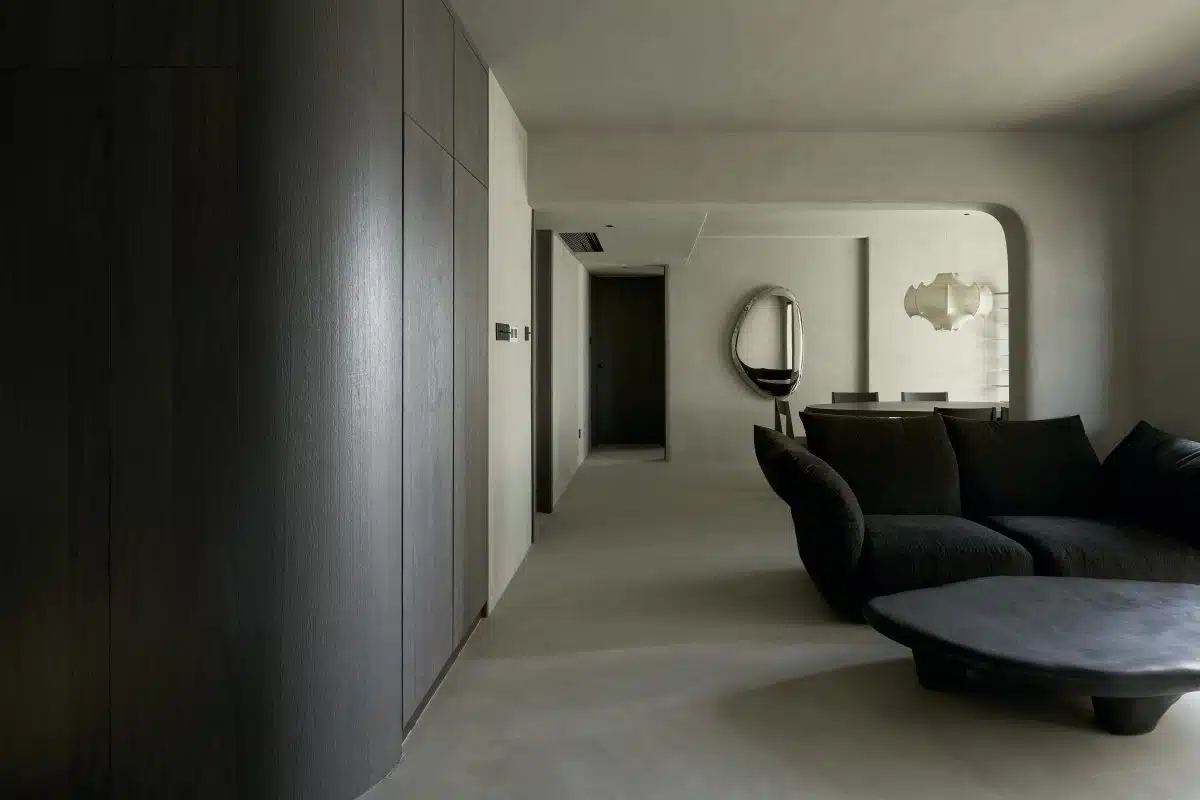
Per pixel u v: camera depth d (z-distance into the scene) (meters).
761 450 4.34
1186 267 4.96
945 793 2.28
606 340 12.85
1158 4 3.46
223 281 2.15
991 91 4.60
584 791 2.31
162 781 2.16
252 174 2.14
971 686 3.05
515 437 4.88
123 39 2.15
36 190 2.17
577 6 3.40
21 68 2.16
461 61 3.52
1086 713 2.81
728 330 10.27
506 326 4.53
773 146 5.40
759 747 2.57
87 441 2.17
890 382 9.85
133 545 2.16
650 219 6.27
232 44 2.14
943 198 5.40
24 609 2.19
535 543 5.63
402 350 2.66
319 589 2.24
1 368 2.19
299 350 2.20
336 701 2.28
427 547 2.94
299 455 2.20
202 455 2.15
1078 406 5.45
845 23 3.64
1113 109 4.94
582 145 5.38
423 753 2.56
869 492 4.33
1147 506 3.96
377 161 2.44
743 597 4.28
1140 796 2.26
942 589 3.10
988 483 4.39
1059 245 5.44
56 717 2.18
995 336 9.77
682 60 4.06
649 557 5.21
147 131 2.15
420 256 2.86
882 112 4.98
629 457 11.05
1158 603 2.90
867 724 2.73
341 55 2.28
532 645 3.55
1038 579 3.21
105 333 2.16
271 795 2.16
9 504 2.19
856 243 10.10
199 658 2.15
